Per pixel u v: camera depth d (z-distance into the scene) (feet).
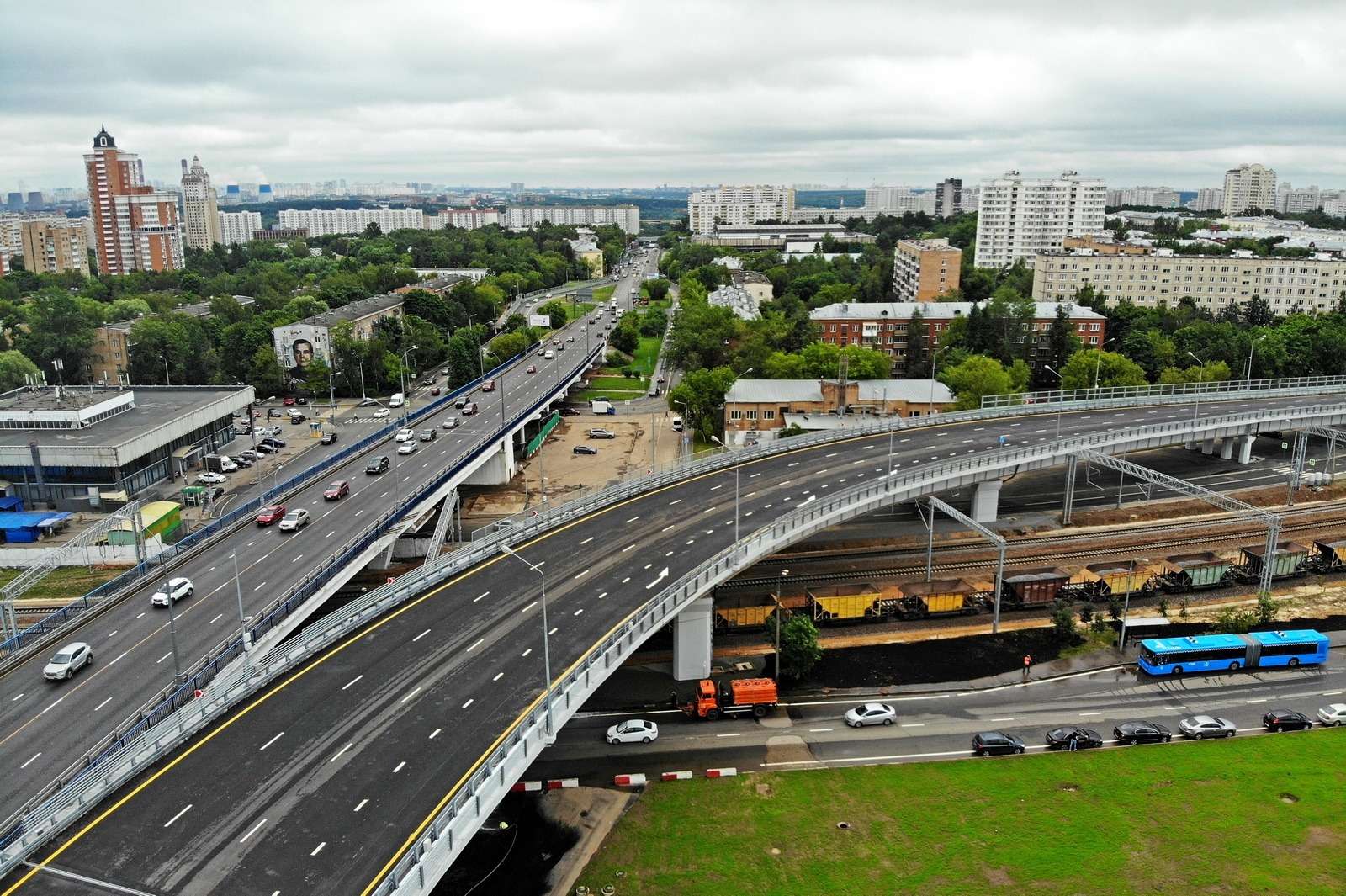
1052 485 501.97
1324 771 253.85
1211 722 272.31
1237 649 307.99
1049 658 320.91
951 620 351.46
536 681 230.48
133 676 245.86
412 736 205.98
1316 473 504.02
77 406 478.59
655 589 286.87
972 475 404.57
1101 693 297.74
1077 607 359.46
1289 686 301.22
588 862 217.97
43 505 434.30
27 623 325.42
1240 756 261.24
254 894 157.99
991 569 387.34
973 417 521.65
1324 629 339.77
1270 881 213.25
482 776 186.70
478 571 303.89
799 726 278.46
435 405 587.27
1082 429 490.08
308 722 212.43
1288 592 371.97
